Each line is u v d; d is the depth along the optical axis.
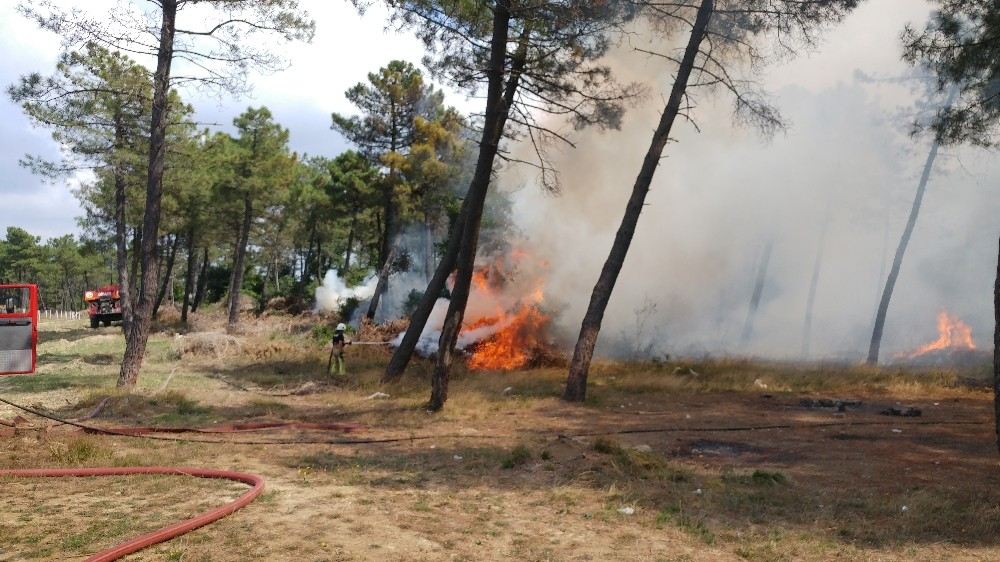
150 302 13.88
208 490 6.33
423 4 12.46
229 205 36.12
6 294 11.27
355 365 18.47
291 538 4.96
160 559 4.45
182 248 49.62
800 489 6.72
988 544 5.12
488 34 13.12
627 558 4.81
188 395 13.16
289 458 8.01
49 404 12.08
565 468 7.34
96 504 5.79
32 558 4.42
